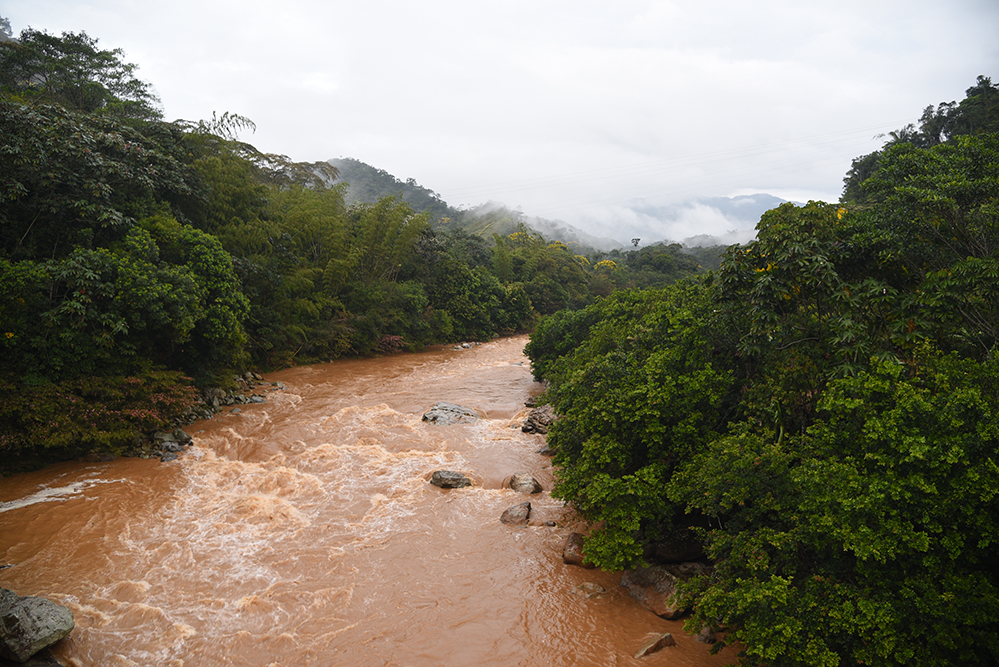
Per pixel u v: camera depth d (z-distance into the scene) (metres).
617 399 10.02
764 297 8.94
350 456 15.57
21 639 6.89
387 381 26.75
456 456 15.84
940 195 8.31
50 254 17.66
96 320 15.92
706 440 9.22
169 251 20.66
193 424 18.19
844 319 8.14
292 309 30.28
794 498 6.82
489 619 8.31
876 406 6.56
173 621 8.26
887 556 5.70
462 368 31.80
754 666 6.24
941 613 5.21
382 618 8.35
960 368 6.53
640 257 104.12
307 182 42.38
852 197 46.97
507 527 11.41
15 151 16.05
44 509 11.94
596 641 7.77
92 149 18.61
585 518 9.79
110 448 15.13
